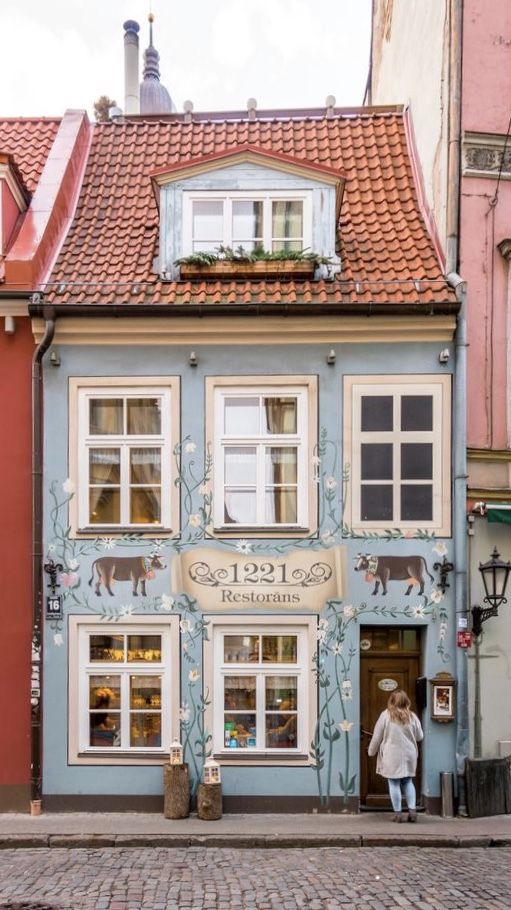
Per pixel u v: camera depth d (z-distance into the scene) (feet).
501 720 29.60
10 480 30.19
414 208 35.19
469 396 30.53
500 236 31.24
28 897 20.98
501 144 31.40
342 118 40.40
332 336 29.99
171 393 30.14
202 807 27.94
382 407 30.04
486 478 30.19
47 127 39.88
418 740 28.27
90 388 30.35
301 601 29.53
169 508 29.94
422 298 29.50
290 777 29.09
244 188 31.99
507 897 20.83
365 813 29.19
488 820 27.91
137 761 29.19
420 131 36.63
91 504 30.37
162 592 29.63
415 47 38.14
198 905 20.30
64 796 29.14
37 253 30.73
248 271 30.91
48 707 29.43
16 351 30.48
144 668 29.68
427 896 20.88
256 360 30.17
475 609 29.37
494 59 31.71
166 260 31.65
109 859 24.40
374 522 29.71
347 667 29.35
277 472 30.40
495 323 30.94
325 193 31.86
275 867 23.45
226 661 29.84
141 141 39.47
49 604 29.55
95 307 29.35
